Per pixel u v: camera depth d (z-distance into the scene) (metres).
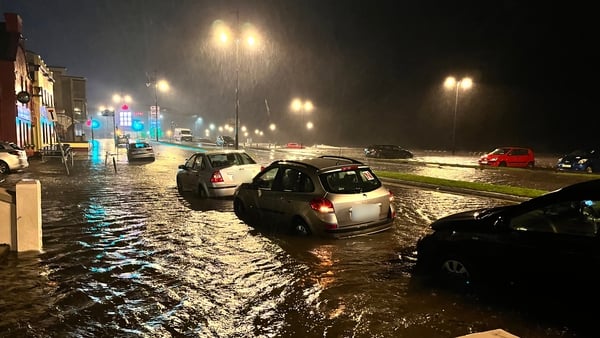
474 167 28.66
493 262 5.20
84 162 28.52
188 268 6.48
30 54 36.06
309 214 7.61
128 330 4.53
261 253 7.20
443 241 5.74
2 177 18.89
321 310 4.99
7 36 29.47
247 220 9.51
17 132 28.36
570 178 21.59
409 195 14.12
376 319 4.74
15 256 7.05
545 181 20.06
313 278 6.05
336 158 8.98
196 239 8.12
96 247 7.61
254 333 4.45
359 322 4.68
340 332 4.46
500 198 13.30
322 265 6.60
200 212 10.79
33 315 4.88
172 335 4.42
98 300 5.30
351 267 6.51
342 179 7.87
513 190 13.92
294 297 5.38
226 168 12.71
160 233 8.59
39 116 35.72
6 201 7.29
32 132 34.03
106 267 6.53
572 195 4.71
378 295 5.41
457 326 4.55
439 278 5.86
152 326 4.62
